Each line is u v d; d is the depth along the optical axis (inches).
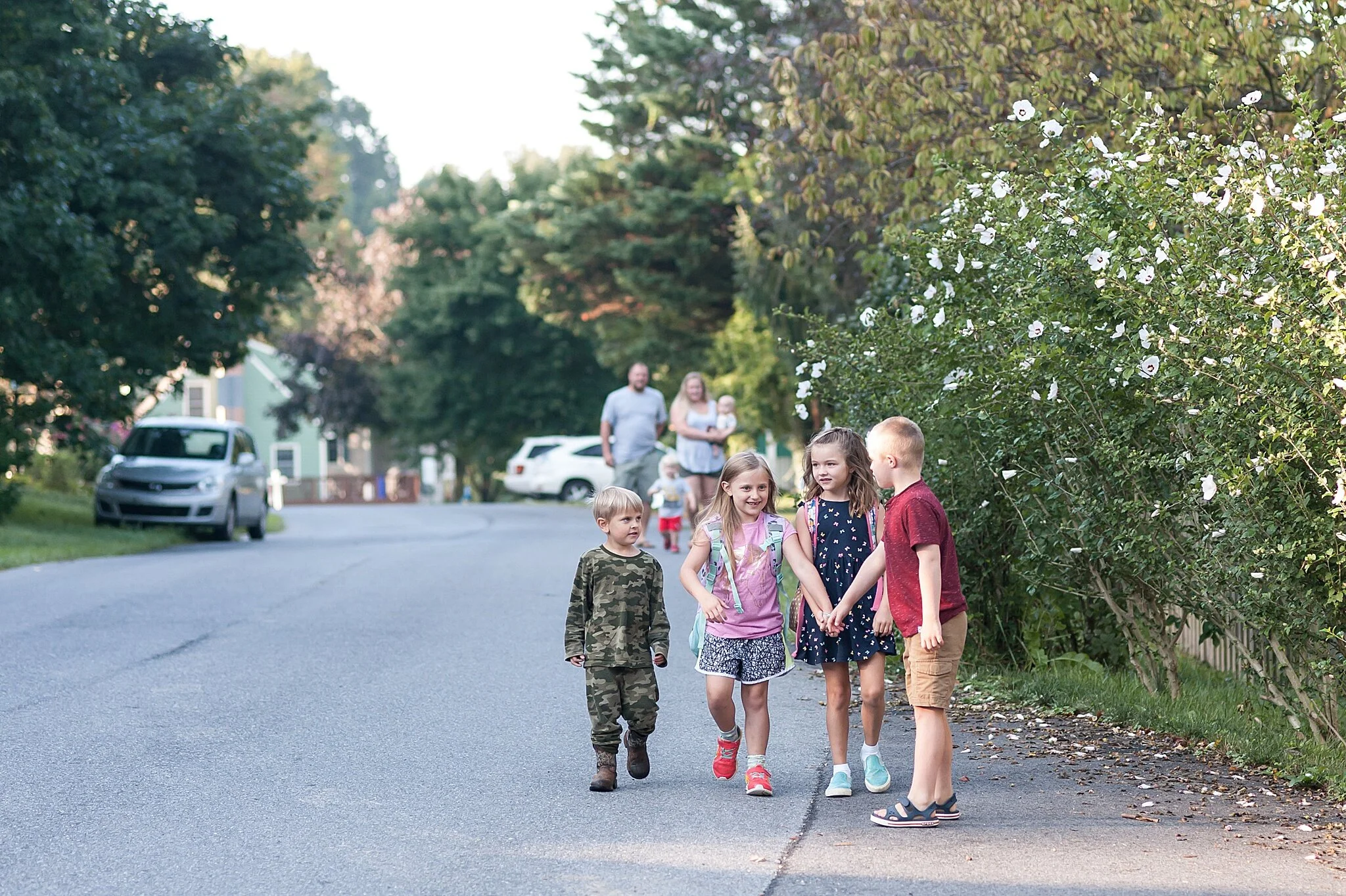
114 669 350.9
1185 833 208.7
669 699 320.2
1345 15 359.3
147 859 196.9
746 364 1183.6
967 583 343.9
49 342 813.2
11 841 205.3
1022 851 200.2
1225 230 244.5
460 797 232.4
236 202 943.0
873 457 219.0
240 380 2610.7
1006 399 291.0
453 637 409.4
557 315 1583.4
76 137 813.2
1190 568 262.1
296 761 256.4
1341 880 185.9
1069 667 343.6
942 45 445.7
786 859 197.3
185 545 848.9
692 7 1199.6
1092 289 267.3
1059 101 430.9
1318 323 215.9
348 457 2723.9
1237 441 238.7
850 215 502.0
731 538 238.5
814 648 235.6
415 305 2149.4
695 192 1270.9
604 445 650.8
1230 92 390.0
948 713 302.0
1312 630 239.5
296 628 427.2
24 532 792.3
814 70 647.1
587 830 213.0
